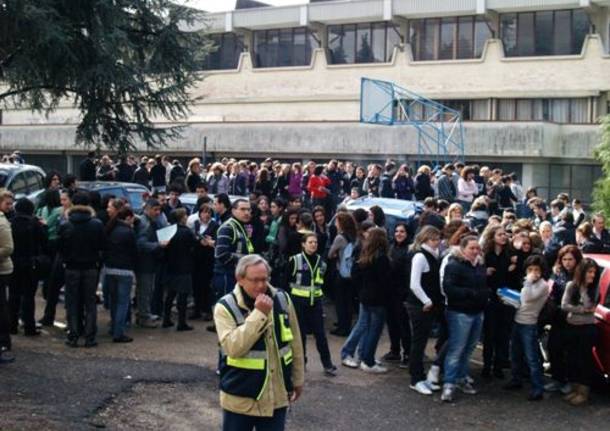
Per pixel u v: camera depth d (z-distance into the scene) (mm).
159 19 21766
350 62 43844
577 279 10242
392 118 30906
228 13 46219
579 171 36281
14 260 11789
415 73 41531
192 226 13891
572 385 10391
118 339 12039
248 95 46781
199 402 9375
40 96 21797
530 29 39062
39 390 9172
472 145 36062
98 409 8766
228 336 5746
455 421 9500
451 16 40750
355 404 9891
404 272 11625
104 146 22547
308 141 40250
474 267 10188
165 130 22047
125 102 21156
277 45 46219
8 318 10625
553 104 38750
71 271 11508
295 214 13164
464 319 10125
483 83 39906
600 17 37625
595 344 10352
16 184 17891
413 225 14844
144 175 22094
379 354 12406
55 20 19203
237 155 42938
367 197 18672
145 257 13008
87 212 11555
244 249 11805
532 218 19234
